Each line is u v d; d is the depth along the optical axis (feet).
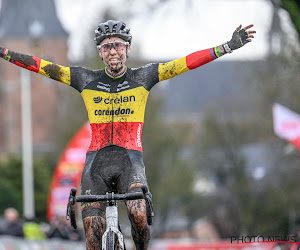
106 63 45.83
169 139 276.21
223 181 260.21
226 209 200.03
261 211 169.99
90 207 43.91
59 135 267.59
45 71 46.32
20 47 410.72
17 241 92.38
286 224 137.08
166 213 272.10
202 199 281.13
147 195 40.06
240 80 243.81
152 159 269.23
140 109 45.80
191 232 249.14
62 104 273.13
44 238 106.01
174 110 519.19
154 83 46.39
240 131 273.33
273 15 126.72
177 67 46.03
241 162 249.75
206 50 46.01
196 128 366.43
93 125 45.75
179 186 278.26
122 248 41.50
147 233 43.50
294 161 182.80
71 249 103.81
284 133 122.11
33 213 202.59
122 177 44.21
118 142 44.96
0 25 417.69
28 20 420.77
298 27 109.50
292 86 197.36
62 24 452.35
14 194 212.02
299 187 176.14
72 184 125.80
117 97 45.75
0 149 445.37
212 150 282.56
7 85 375.86
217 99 389.80
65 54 450.71
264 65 211.41
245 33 45.83
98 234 43.32
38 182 220.84
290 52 173.68
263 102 237.45
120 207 165.68
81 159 125.90
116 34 45.55
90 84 46.29
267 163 191.83
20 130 448.24
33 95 411.95
